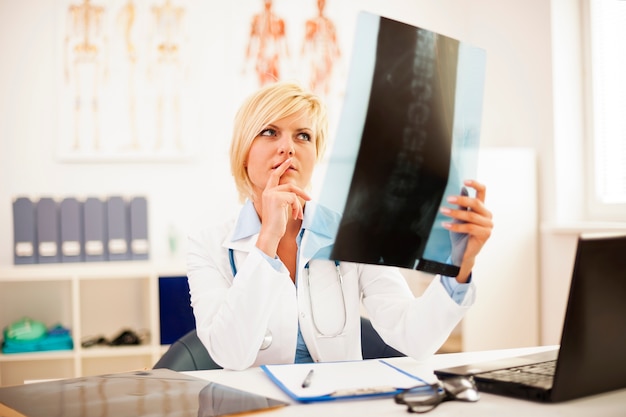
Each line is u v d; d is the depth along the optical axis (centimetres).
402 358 140
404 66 111
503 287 346
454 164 119
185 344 172
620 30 331
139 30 372
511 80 376
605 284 98
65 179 365
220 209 380
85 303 366
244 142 158
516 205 349
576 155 347
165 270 329
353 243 113
